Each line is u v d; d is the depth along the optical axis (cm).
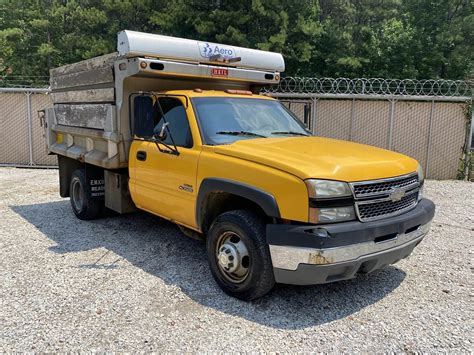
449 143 1180
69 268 500
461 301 427
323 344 349
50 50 2058
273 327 374
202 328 370
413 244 427
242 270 418
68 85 706
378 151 461
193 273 490
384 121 1195
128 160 572
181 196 478
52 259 530
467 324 381
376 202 387
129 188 575
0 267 501
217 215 468
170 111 513
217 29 1562
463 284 468
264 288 402
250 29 1583
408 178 425
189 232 515
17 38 2203
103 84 602
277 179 377
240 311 402
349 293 444
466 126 1164
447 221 741
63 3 2395
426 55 1862
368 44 1886
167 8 1694
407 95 1163
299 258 363
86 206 696
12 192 970
